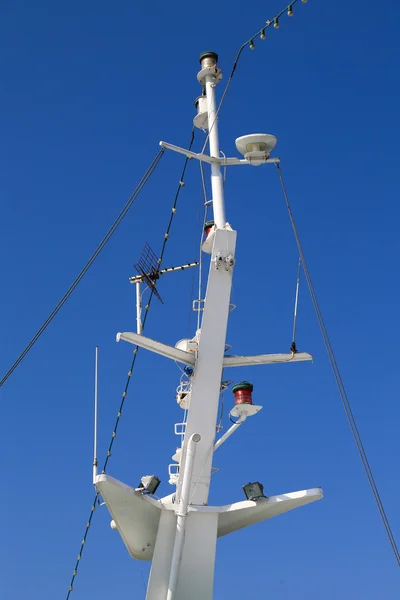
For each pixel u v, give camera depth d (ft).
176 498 52.24
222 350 52.90
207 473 51.83
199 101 61.00
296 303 55.16
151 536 51.88
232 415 53.16
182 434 53.11
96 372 55.42
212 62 61.11
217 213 55.98
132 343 51.85
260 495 51.34
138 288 57.06
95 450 51.93
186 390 54.03
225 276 53.88
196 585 50.21
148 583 50.29
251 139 57.11
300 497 51.16
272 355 53.93
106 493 50.21
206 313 53.26
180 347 54.13
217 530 52.54
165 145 57.00
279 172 57.67
